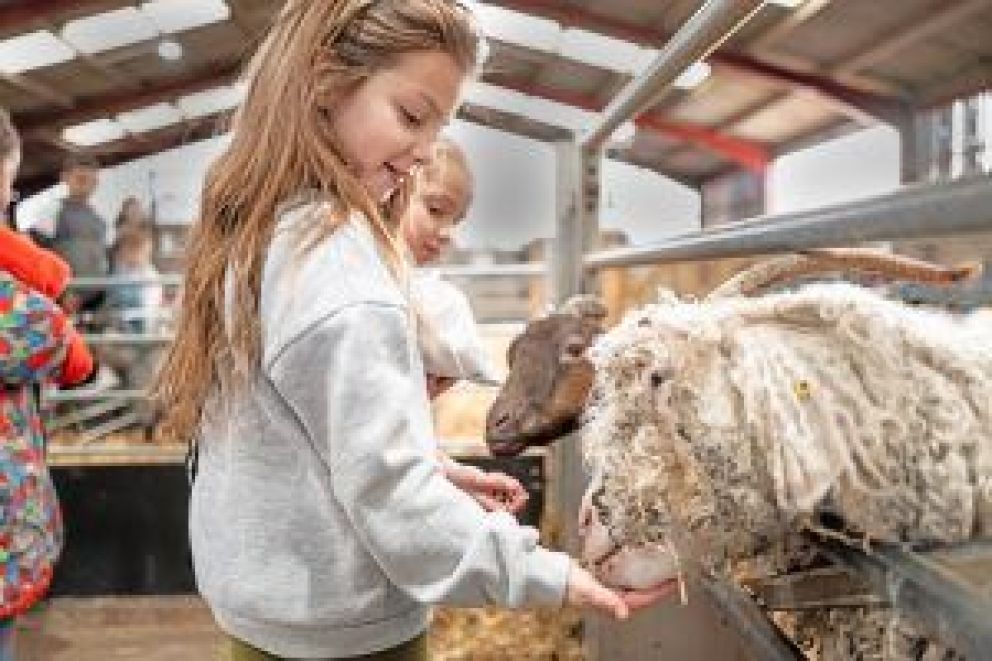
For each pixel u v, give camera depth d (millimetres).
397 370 1171
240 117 1312
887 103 8977
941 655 1150
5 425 2291
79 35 10164
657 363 1193
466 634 3240
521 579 1116
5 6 9047
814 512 1169
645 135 13320
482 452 3912
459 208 2180
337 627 1270
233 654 1339
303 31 1237
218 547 1304
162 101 12242
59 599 4418
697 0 8125
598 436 1260
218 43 11047
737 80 9820
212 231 1311
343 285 1161
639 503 1210
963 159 7875
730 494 1191
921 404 1140
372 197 1315
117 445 4879
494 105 11977
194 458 1493
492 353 4215
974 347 1188
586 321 1703
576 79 11250
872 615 1270
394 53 1212
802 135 11516
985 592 812
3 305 2230
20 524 2301
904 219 789
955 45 7473
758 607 1396
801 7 7594
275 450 1258
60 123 12305
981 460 1135
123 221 6477
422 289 1951
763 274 1374
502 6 9305
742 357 1171
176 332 1354
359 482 1141
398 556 1155
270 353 1190
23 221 14078
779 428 1137
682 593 1204
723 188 14555
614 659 2535
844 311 1159
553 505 3762
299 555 1257
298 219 1209
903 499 1126
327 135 1252
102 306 6125
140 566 4422
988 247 1785
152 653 3854
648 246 2020
